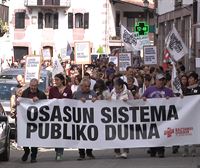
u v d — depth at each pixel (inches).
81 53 1005.8
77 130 557.3
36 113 554.9
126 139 558.6
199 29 1273.4
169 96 570.9
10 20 2706.7
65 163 546.9
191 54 1318.9
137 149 668.7
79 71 971.3
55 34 2743.6
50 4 2711.6
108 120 558.3
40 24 2736.2
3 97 829.2
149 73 760.3
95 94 569.3
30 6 2711.6
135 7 2888.8
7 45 2197.3
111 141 558.6
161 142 560.1
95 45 2751.0
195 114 560.4
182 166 510.0
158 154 577.9
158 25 1796.3
